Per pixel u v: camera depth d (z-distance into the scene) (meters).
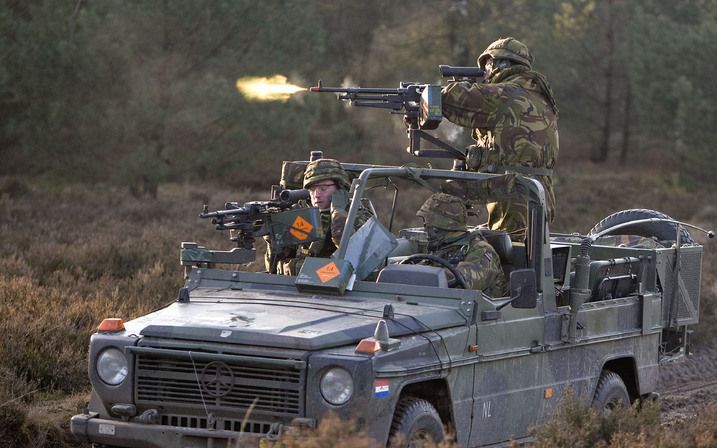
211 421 14.40
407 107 20.59
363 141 78.06
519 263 18.31
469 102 20.14
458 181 18.23
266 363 14.00
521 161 20.17
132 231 44.06
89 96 56.53
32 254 34.69
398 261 18.08
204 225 47.22
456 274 17.00
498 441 16.69
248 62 60.34
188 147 61.47
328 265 16.58
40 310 24.94
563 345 18.00
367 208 18.83
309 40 62.75
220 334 14.46
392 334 14.73
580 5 97.75
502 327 16.52
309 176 17.94
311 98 62.88
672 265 22.22
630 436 15.67
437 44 89.06
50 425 18.50
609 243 23.45
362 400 13.77
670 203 73.69
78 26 56.91
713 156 81.94
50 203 53.69
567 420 16.55
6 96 56.19
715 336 32.44
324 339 14.21
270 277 17.00
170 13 58.16
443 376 15.15
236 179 67.88
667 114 85.38
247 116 59.66
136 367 14.72
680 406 25.19
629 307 20.27
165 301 28.42
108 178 59.72
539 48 94.12
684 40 84.12
